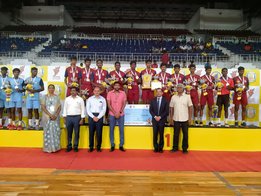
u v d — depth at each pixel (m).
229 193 3.77
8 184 4.01
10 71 8.12
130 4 22.06
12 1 19.44
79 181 4.20
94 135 6.73
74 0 21.53
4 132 6.80
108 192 3.75
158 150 6.50
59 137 6.42
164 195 3.67
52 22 20.53
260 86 8.20
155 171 4.86
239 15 20.36
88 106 6.41
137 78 7.60
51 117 6.28
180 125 6.58
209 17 20.41
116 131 6.82
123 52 16.11
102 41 18.83
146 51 17.11
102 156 5.96
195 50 16.53
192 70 7.47
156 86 6.94
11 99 6.91
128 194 3.69
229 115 8.17
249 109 8.21
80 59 15.28
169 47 18.05
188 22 23.03
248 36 18.44
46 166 5.10
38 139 6.80
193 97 7.38
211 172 4.83
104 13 22.56
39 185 3.99
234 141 6.78
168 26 23.11
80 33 19.84
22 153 6.14
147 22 23.12
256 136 6.80
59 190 3.79
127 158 5.82
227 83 7.27
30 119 7.16
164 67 7.63
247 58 15.81
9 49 16.50
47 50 16.34
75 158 5.75
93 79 7.41
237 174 4.71
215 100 8.10
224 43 17.78
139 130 6.85
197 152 6.54
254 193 3.78
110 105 6.53
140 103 7.91
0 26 18.83
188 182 4.23
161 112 6.44
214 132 6.80
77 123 6.40
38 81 7.08
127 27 23.16
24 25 19.73
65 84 7.75
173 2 21.88
